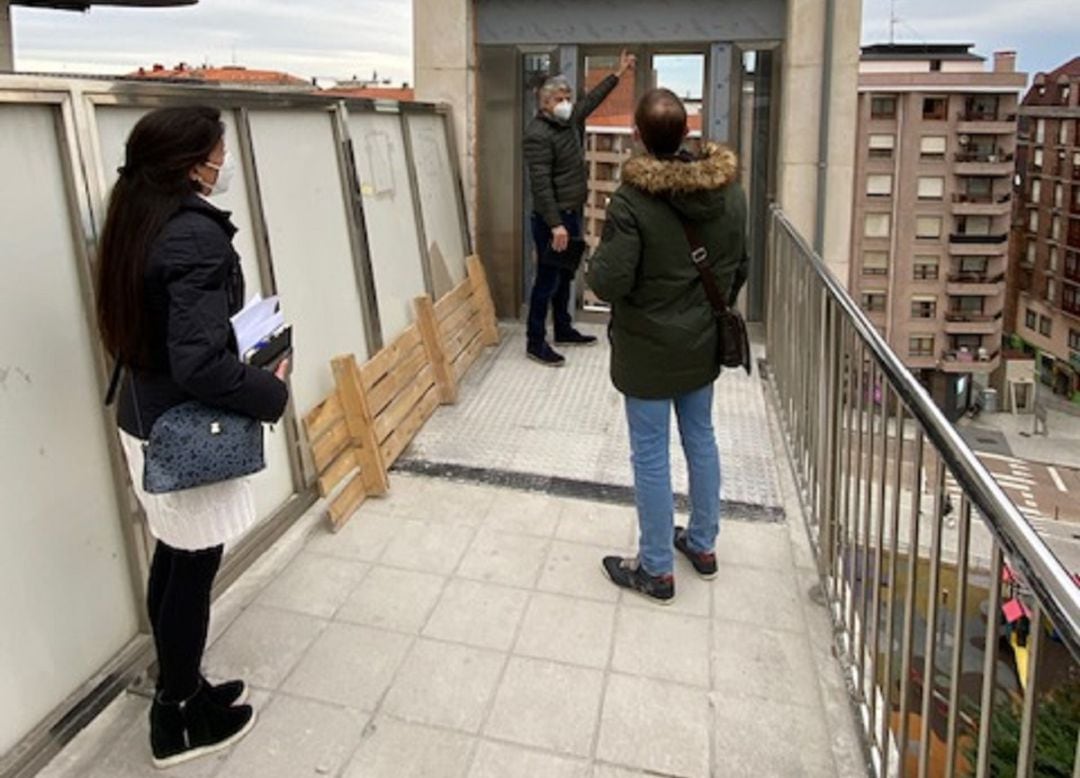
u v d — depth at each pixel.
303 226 3.76
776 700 2.55
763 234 5.98
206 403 1.96
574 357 5.64
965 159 21.69
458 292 5.43
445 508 3.64
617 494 3.78
